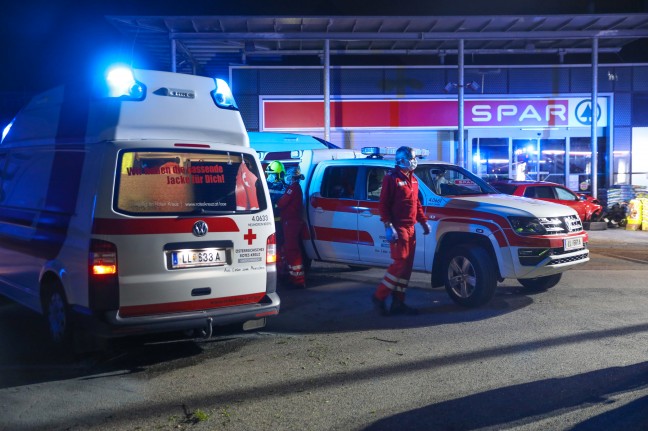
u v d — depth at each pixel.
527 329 6.54
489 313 7.27
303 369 5.35
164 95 5.62
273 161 9.62
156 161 5.28
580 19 16.67
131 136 5.36
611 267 10.72
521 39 18.09
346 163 8.74
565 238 7.36
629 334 6.29
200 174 5.49
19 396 4.74
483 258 7.36
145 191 5.19
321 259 8.98
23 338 6.32
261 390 4.84
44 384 5.01
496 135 20.75
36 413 4.39
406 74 20.48
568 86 20.69
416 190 7.25
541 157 20.89
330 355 5.75
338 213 8.64
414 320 7.03
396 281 7.16
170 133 5.56
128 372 5.32
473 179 8.62
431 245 7.78
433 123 20.58
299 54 20.50
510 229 7.21
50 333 5.80
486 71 20.48
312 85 20.39
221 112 5.95
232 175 5.68
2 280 6.86
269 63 21.91
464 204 7.63
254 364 5.51
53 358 5.68
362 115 20.45
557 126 20.73
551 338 6.18
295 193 8.74
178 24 16.53
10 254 6.54
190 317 5.25
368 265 8.42
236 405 4.53
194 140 5.69
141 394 4.77
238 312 5.52
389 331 6.58
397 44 19.88
